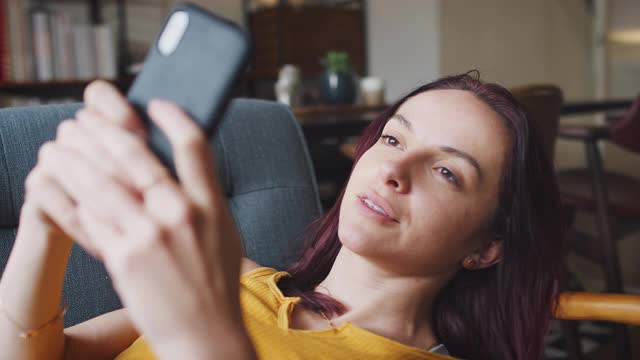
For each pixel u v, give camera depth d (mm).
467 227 831
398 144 826
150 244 376
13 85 2604
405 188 791
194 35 442
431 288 859
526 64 4441
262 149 1210
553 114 2045
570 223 2385
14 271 629
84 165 387
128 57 3227
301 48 3877
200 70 430
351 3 4121
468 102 844
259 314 826
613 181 2521
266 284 882
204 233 389
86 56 2855
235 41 426
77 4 3215
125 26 3299
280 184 1201
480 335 940
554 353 2387
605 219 2240
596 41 4824
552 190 908
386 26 4184
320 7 3947
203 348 394
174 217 378
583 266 3273
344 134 2121
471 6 4094
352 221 809
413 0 4035
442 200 803
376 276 839
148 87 439
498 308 928
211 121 419
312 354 783
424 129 819
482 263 883
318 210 1228
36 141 1021
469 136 819
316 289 899
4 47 2668
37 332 657
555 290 948
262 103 1271
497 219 856
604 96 4824
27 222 590
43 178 415
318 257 955
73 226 417
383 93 2875
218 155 1168
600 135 2254
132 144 385
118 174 386
